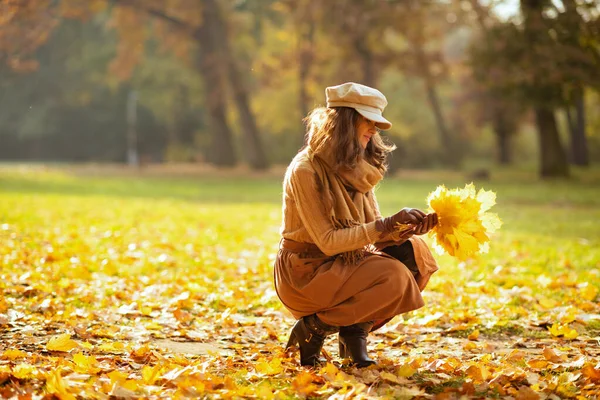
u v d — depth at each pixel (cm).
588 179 3272
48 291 621
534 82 2966
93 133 6650
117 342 463
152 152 6819
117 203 1778
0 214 1270
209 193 2481
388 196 2300
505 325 558
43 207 1512
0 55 2545
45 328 502
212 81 4369
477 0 3272
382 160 422
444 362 422
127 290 659
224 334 527
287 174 409
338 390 370
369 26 3569
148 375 381
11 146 6881
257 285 728
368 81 3850
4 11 2236
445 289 686
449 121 6056
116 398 349
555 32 2880
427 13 3656
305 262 410
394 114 5372
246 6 4859
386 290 397
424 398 363
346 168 395
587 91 3856
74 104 6200
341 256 407
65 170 4228
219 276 767
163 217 1437
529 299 646
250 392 364
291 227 415
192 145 6644
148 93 5909
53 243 907
